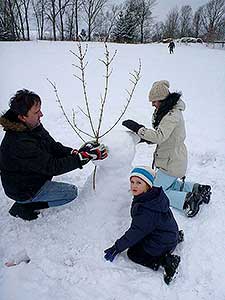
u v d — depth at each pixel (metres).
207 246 2.99
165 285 2.55
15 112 2.68
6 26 38.69
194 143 5.76
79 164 2.78
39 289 2.50
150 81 13.33
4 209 3.39
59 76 13.59
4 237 2.99
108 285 2.52
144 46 29.73
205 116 7.91
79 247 2.85
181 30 63.84
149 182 2.58
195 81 13.45
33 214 3.16
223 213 3.47
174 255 2.65
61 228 3.03
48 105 8.54
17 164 2.77
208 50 30.86
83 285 2.53
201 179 4.24
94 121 7.03
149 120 7.44
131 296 2.45
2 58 18.25
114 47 26.53
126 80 13.32
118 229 2.95
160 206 2.54
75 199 3.23
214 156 5.01
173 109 3.23
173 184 3.55
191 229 3.19
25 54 20.14
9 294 2.47
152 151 5.10
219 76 14.60
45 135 3.07
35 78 12.90
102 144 2.92
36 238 2.96
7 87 11.03
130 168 3.08
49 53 21.03
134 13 46.94
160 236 2.60
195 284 2.60
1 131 5.81
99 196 3.03
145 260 2.69
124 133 3.11
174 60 21.50
